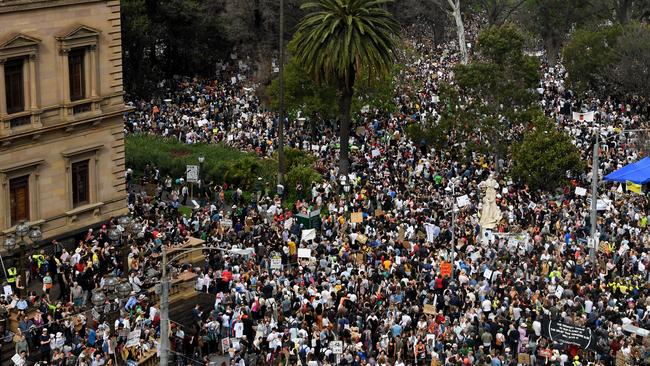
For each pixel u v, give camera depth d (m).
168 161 80.00
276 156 79.56
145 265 54.81
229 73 121.69
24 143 56.12
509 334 47.94
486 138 82.44
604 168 77.06
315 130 91.12
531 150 74.44
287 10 120.56
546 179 74.81
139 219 60.84
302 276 53.97
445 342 47.09
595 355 47.41
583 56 105.62
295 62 89.19
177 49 118.62
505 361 46.28
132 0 108.50
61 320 47.44
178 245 57.88
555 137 74.56
